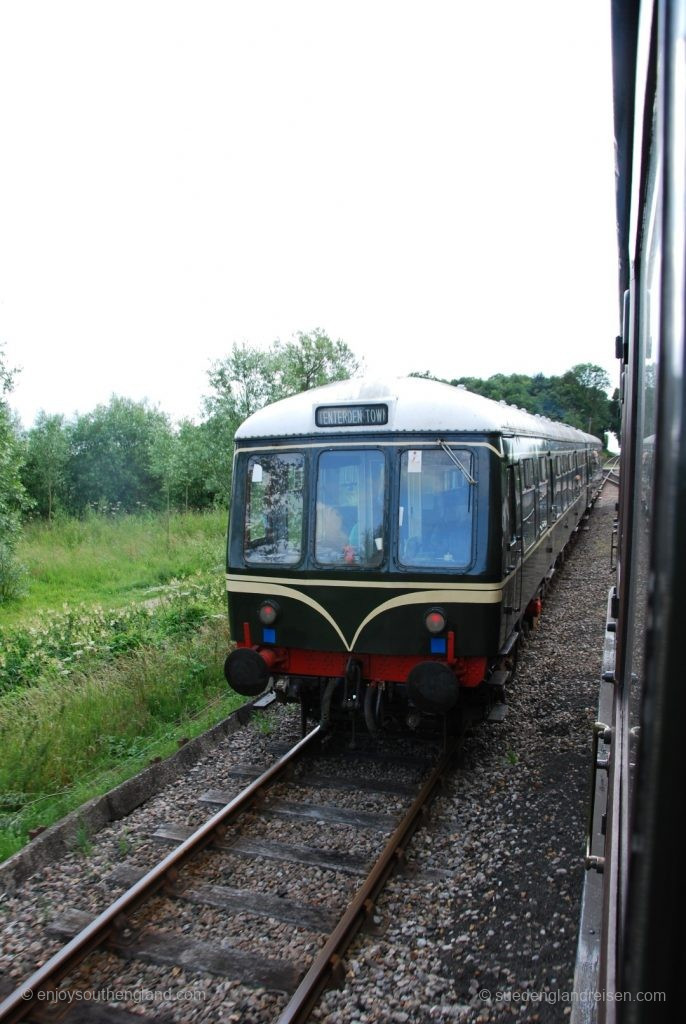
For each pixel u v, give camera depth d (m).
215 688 9.09
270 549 6.89
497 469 6.27
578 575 15.91
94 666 9.29
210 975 4.28
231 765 7.03
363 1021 3.91
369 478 6.51
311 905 4.86
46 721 7.55
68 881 5.27
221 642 10.18
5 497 15.92
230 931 4.66
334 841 5.64
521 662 9.80
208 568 17.02
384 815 5.98
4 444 15.90
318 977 4.10
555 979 4.16
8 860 5.31
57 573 17.05
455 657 6.28
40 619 12.20
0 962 4.45
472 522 6.22
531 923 4.64
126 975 4.31
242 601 7.02
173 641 10.45
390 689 6.63
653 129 1.79
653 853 0.74
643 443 2.43
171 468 24.28
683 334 0.71
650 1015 0.74
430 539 6.34
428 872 5.23
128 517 24.62
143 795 6.49
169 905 4.94
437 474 6.32
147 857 5.53
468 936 4.54
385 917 4.76
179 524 22.11
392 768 6.84
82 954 4.41
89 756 7.27
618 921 1.76
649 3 1.81
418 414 6.39
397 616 6.40
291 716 8.19
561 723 7.75
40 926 4.78
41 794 6.50
